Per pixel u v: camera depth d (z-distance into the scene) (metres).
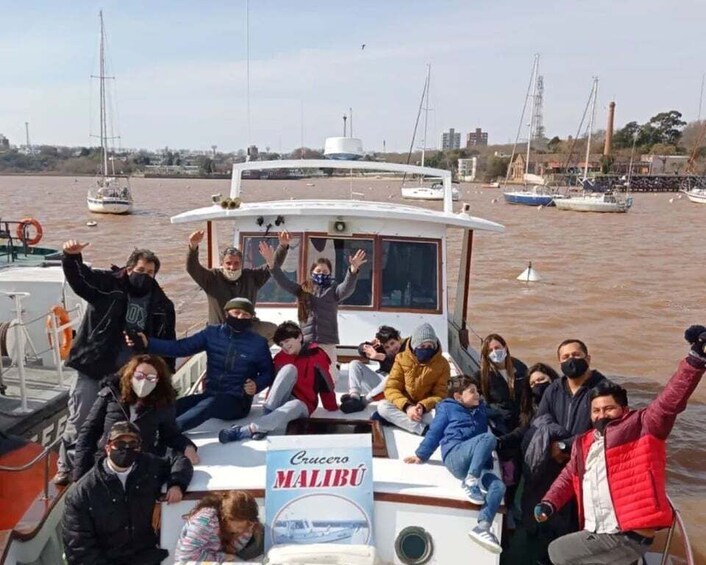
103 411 4.76
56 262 11.81
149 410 4.67
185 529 4.20
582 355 5.23
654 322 18.09
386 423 5.38
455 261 28.81
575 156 122.69
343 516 4.34
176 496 4.37
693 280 24.62
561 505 4.61
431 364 5.35
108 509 4.23
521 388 6.18
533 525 5.21
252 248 7.50
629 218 58.34
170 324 5.95
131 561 4.34
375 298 7.30
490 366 6.02
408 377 5.36
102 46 55.44
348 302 7.30
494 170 140.62
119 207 51.50
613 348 15.65
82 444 4.76
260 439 5.08
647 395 12.66
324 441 4.43
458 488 4.48
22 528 4.91
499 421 5.79
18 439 7.03
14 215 50.97
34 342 9.73
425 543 4.39
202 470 4.64
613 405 4.37
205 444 5.03
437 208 63.19
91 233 36.28
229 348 5.39
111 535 4.28
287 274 7.45
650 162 129.12
